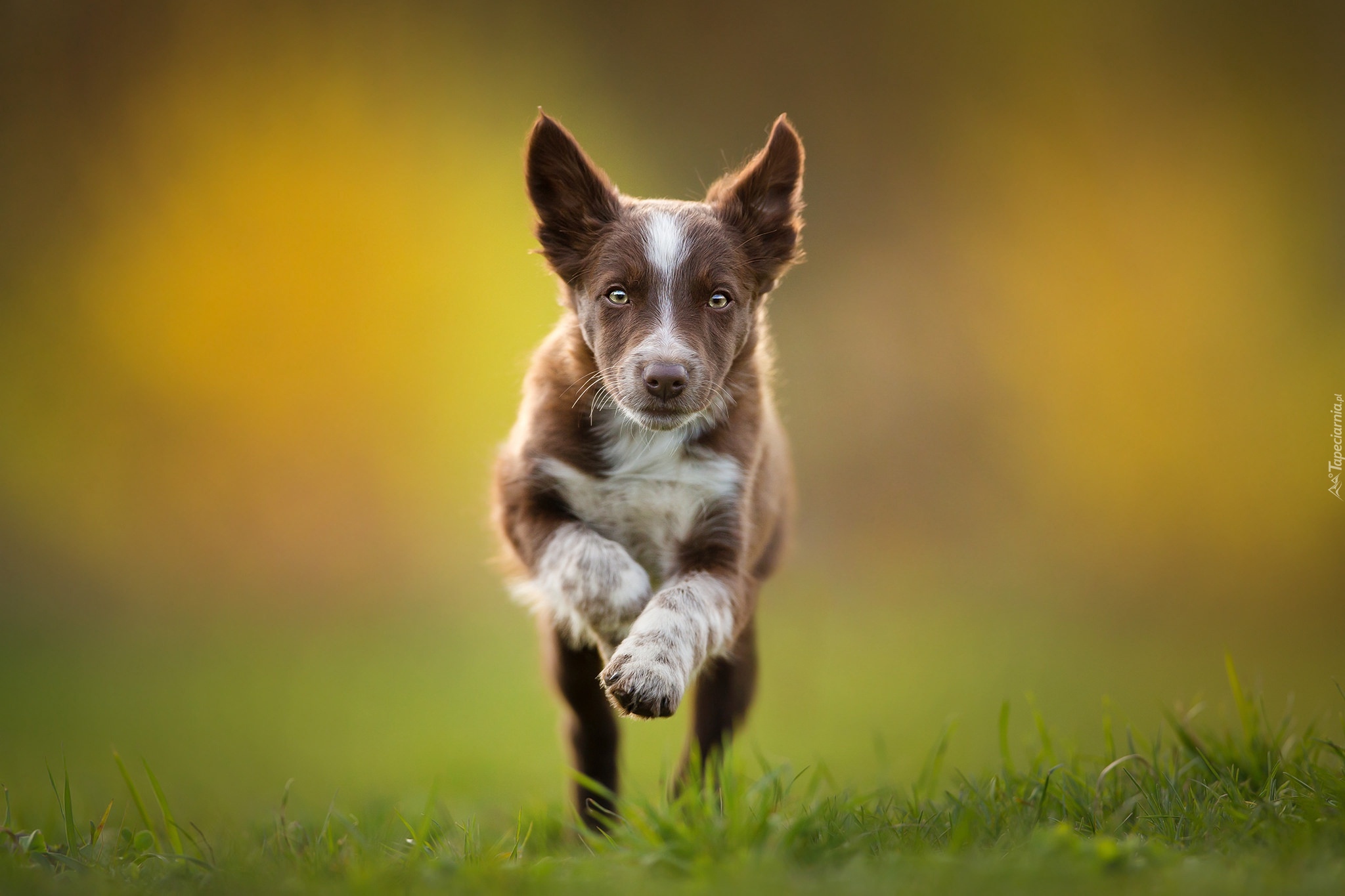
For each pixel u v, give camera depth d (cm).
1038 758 502
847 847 385
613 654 479
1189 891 318
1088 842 371
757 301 582
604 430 549
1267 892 314
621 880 355
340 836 492
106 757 1052
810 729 1105
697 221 555
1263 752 491
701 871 354
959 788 507
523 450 559
